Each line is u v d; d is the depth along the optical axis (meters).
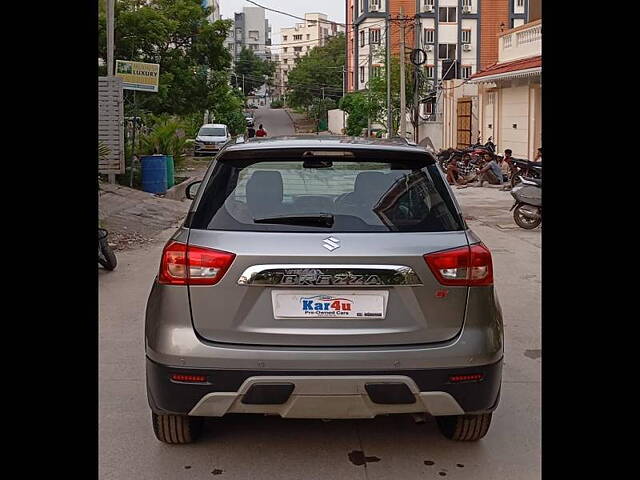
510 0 59.84
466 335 3.68
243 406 3.61
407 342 3.63
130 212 13.65
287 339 3.58
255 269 3.59
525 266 9.66
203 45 24.91
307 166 4.00
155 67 16.17
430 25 59.72
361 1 64.44
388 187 3.91
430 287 3.65
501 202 17.81
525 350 5.98
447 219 3.86
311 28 132.75
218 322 3.61
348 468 3.94
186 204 16.28
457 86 34.66
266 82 102.50
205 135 35.50
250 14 129.12
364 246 3.62
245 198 3.85
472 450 4.17
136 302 7.45
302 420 4.53
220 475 3.86
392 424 4.49
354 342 3.59
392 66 43.97
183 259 3.66
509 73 24.38
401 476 3.86
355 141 4.22
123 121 15.78
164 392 3.66
